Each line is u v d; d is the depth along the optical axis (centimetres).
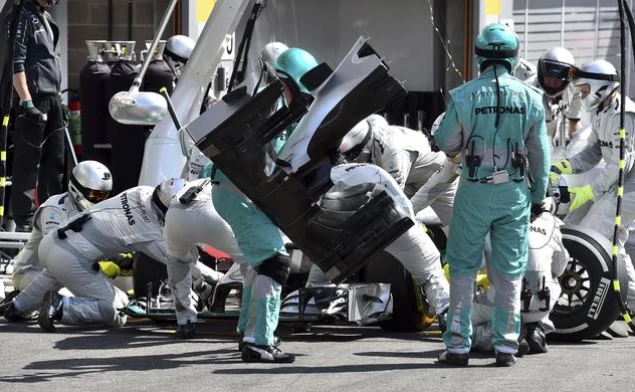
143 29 4834
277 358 2605
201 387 2347
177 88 3612
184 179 3225
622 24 2847
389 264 3022
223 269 3228
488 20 4716
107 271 3369
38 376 2462
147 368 2548
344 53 4981
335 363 2605
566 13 4972
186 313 2947
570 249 2922
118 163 4262
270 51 2789
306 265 3083
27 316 3212
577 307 2906
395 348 2809
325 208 2595
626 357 2705
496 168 2528
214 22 3591
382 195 2575
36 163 3862
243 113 2425
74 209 3275
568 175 3572
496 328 2584
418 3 4912
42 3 3900
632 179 3170
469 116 2528
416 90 4941
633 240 3400
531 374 2481
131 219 3059
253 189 2492
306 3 4916
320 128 2472
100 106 4281
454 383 2381
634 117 3147
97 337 2956
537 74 3694
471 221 2547
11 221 4172
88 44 4341
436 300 2884
